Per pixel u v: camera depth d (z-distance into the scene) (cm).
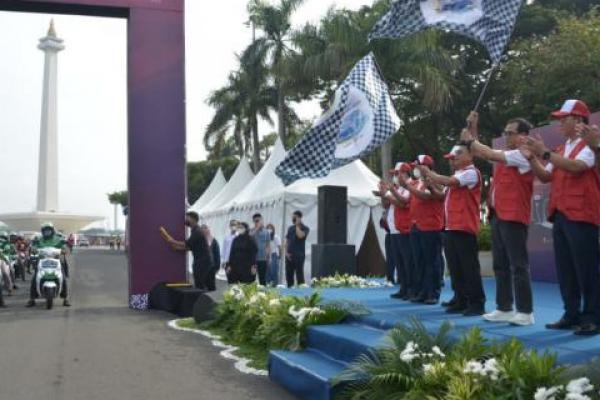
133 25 1346
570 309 587
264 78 3472
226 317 967
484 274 1452
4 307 1312
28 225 5231
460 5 717
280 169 1041
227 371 695
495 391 404
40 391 611
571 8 3158
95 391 611
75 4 1317
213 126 3738
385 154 2542
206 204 2864
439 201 827
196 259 1263
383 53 2411
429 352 493
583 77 2350
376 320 678
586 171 557
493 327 611
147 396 593
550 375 396
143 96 1342
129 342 875
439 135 3175
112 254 4241
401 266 907
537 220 1199
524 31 3039
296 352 682
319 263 1299
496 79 2953
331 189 1300
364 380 507
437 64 2444
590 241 557
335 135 1043
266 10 3334
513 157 605
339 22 2403
